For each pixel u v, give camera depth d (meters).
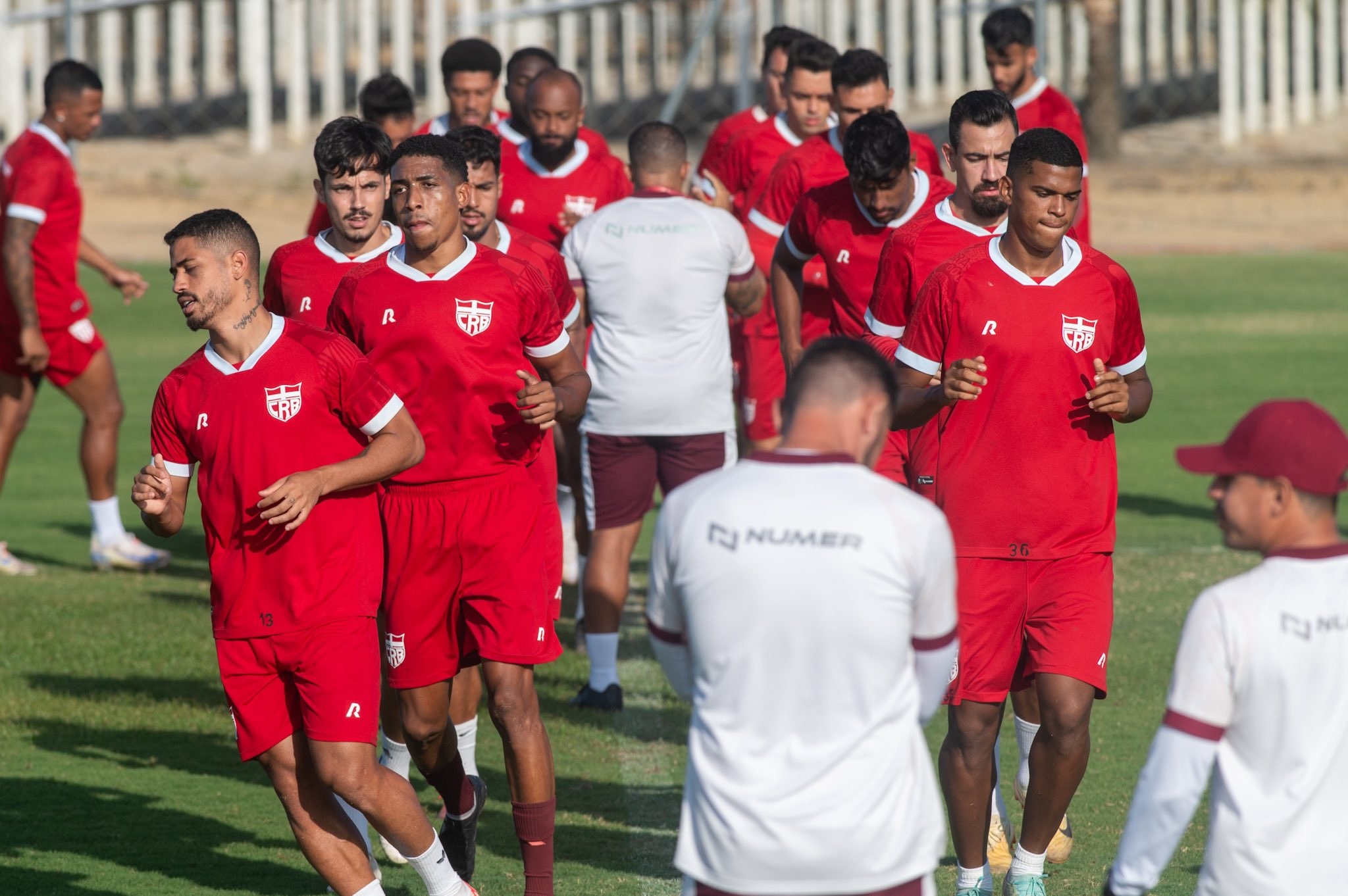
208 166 87.25
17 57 81.12
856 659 11.02
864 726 11.03
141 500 15.33
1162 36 103.00
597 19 94.50
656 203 24.59
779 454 11.50
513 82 30.53
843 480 11.30
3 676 25.91
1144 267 72.81
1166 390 48.59
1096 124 93.75
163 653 27.27
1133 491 38.00
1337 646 10.72
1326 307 63.19
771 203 27.91
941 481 16.88
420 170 16.98
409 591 17.16
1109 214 83.81
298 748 15.45
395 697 18.80
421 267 17.36
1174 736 10.91
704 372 24.47
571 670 26.67
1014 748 22.47
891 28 91.19
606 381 24.28
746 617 11.09
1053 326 16.48
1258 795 10.81
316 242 19.61
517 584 17.11
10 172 31.66
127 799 20.58
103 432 33.28
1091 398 16.22
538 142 29.08
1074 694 16.48
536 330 17.75
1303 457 10.90
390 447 15.27
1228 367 51.84
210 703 24.73
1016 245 16.64
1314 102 104.19
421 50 94.56
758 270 25.48
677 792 20.64
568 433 26.48
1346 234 79.56
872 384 11.62
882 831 10.94
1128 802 19.75
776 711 11.06
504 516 17.19
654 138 24.94
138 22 94.00
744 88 64.06
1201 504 36.91
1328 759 10.72
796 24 93.75
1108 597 16.92
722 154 34.12
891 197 21.95
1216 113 102.88
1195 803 10.88
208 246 14.91
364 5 88.62
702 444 24.67
